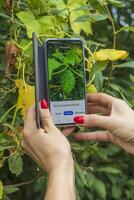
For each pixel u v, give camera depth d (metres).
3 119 0.90
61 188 0.72
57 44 0.82
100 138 0.94
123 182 1.77
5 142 0.88
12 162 0.87
